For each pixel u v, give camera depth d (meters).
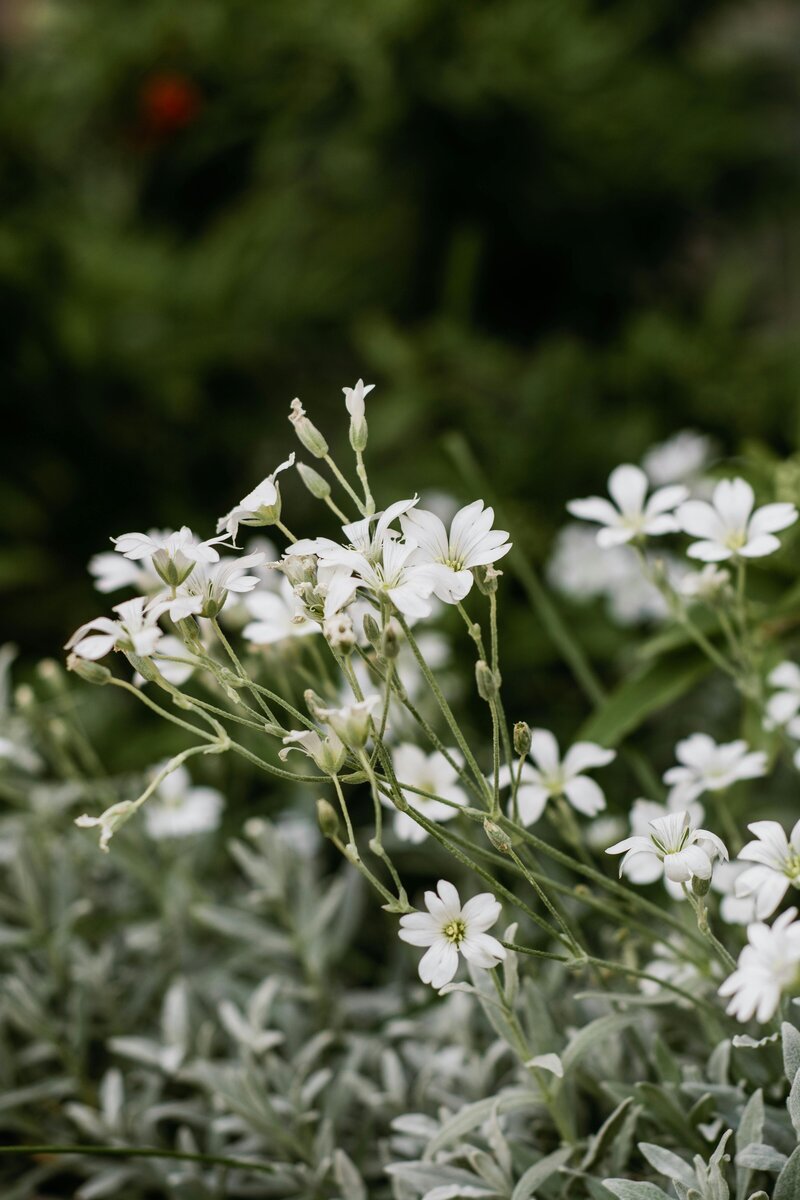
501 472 1.07
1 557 1.01
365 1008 0.70
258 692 0.59
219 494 1.17
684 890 0.58
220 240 1.33
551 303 1.44
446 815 0.63
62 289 1.12
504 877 0.73
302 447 1.22
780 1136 0.60
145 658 0.58
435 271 1.38
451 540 0.59
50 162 1.35
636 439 1.09
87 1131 0.68
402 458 1.16
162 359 1.14
